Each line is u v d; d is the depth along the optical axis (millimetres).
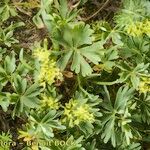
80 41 230
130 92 237
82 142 240
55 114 228
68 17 236
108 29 244
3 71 230
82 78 240
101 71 245
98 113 231
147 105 245
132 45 243
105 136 237
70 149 232
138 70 235
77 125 232
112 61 240
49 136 228
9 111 246
